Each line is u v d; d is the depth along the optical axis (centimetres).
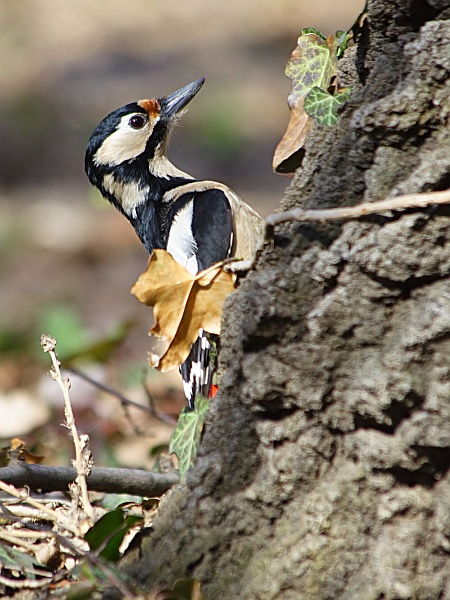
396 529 525
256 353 554
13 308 1708
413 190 524
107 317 1655
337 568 532
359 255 525
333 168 558
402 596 517
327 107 574
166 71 2967
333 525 534
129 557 569
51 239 2016
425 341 508
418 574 520
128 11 3397
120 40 3212
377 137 540
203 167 2370
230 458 558
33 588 590
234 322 564
